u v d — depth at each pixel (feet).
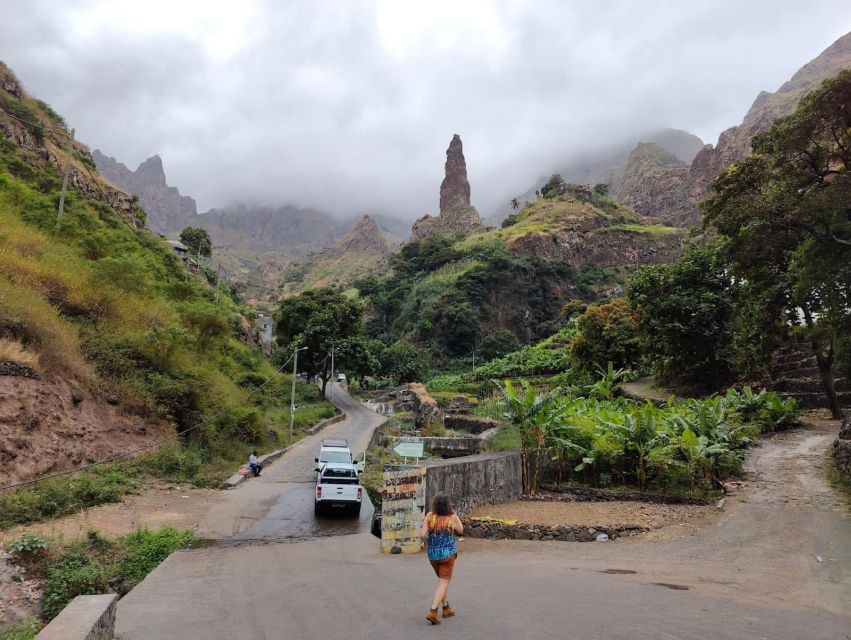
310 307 208.54
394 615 21.20
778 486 53.11
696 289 117.70
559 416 60.29
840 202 50.70
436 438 109.91
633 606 21.83
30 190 111.75
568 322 325.62
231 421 85.61
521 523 43.19
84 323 72.18
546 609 21.31
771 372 105.19
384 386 305.94
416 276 478.18
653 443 56.70
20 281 66.64
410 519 39.93
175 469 64.44
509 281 418.51
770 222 57.00
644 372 168.86
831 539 36.22
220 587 28.37
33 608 28.84
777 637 18.10
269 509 56.49
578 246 493.77
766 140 61.41
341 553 39.09
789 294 79.20
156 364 76.84
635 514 48.03
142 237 183.01
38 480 44.24
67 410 56.34
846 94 49.80
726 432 59.82
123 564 34.73
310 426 133.18
